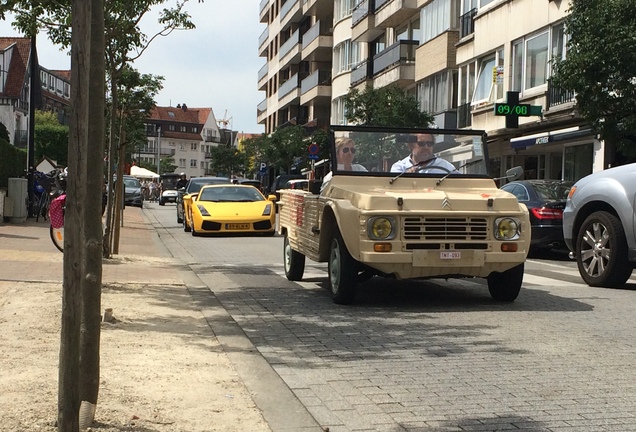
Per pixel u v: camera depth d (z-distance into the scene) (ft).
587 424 15.14
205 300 30.45
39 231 67.21
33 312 25.14
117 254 48.19
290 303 30.25
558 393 17.33
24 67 229.45
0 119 221.66
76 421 12.48
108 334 22.63
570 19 64.59
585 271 36.55
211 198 78.43
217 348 21.58
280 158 193.67
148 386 16.99
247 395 16.78
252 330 24.56
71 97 11.83
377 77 146.92
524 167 108.78
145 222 100.68
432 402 16.61
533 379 18.54
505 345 22.33
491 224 28.40
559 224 55.31
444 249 27.99
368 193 28.81
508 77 98.48
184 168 613.52
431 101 125.70
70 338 12.34
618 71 60.59
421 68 127.75
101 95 14.83
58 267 38.11
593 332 24.21
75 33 11.76
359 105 117.19
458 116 114.42
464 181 31.91
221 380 17.95
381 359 20.63
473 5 110.52
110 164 44.24
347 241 28.14
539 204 56.03
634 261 33.94
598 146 82.28
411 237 27.89
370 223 27.71
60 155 236.02
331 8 201.87
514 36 97.14
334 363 20.18
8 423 13.80
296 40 223.51
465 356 20.99
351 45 173.78
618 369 19.51
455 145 32.53
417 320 26.45
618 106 61.11
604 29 60.54
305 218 33.47
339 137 31.94
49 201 85.87
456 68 118.01
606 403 16.55
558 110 85.71
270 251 57.06
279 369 19.47
